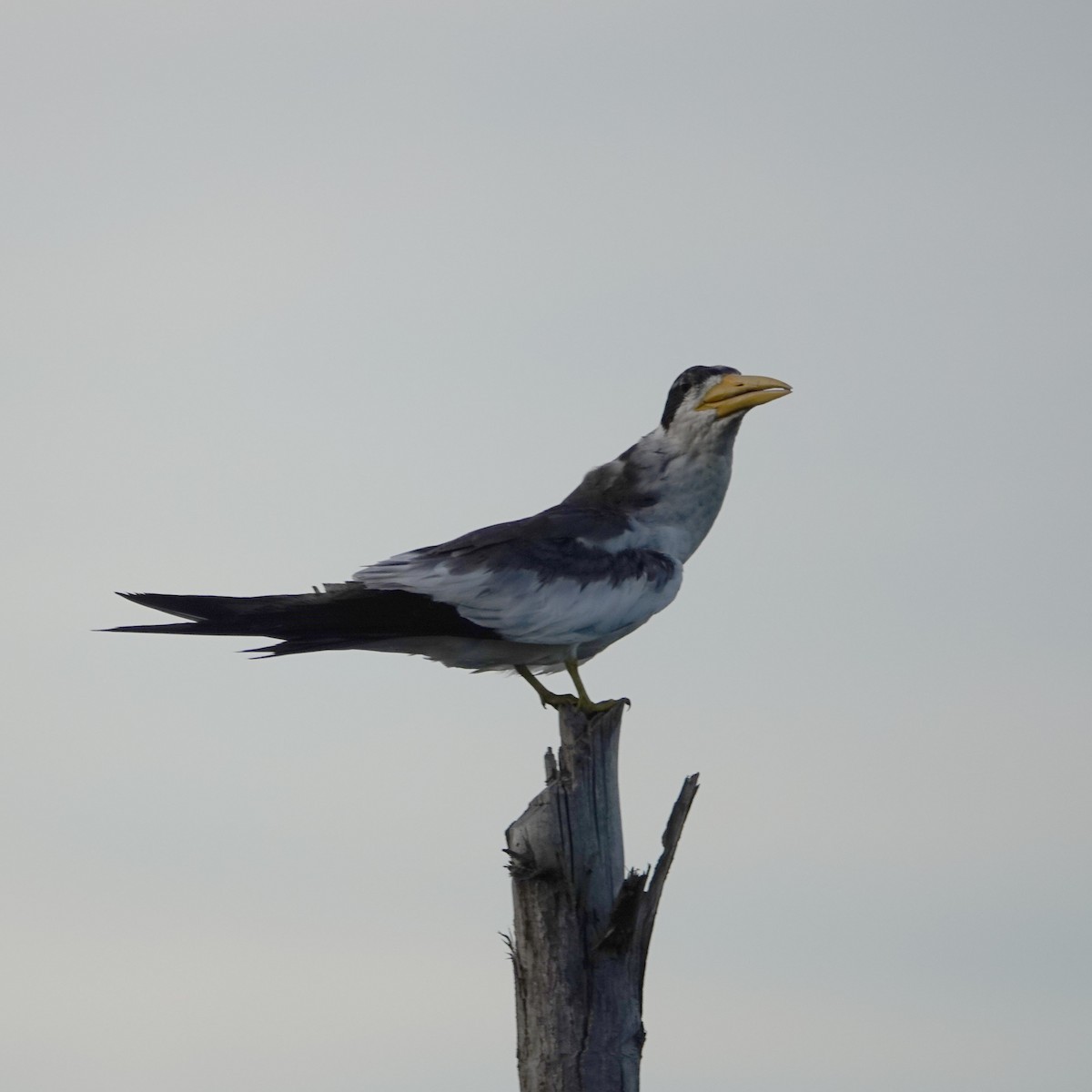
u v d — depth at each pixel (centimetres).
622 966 981
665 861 995
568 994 976
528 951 986
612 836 988
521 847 981
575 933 977
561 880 976
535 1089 977
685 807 1002
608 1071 972
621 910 968
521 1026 990
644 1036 992
